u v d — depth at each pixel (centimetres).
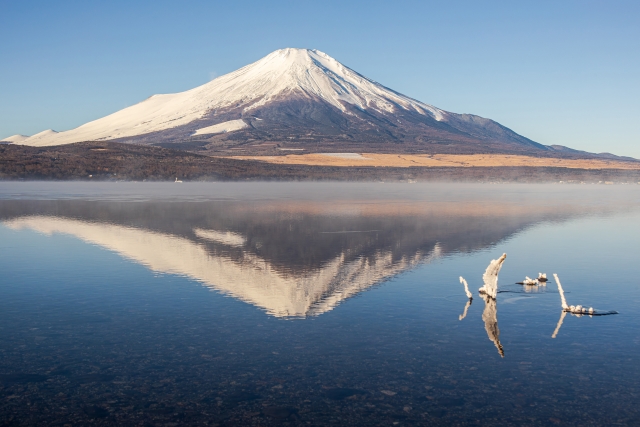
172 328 1391
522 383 1077
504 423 930
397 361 1180
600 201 6775
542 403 998
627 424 926
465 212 4803
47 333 1348
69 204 5350
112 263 2253
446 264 2292
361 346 1266
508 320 1477
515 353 1230
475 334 1356
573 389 1053
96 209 4788
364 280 1959
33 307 1578
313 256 2450
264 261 2317
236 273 2064
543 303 1661
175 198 6400
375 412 964
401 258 2422
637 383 1078
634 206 5841
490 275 1727
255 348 1252
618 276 2069
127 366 1148
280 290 1798
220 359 1186
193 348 1251
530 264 2319
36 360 1178
